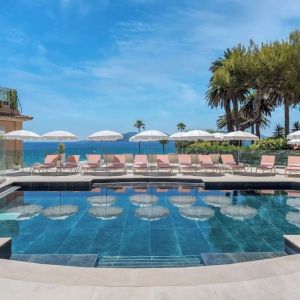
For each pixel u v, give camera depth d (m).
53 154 19.48
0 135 13.80
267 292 3.89
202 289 3.97
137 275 4.38
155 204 11.08
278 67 24.97
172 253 6.50
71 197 12.41
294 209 10.31
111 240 7.30
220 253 6.46
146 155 18.64
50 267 4.66
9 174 16.72
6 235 7.72
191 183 15.10
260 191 13.65
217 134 22.20
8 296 3.83
